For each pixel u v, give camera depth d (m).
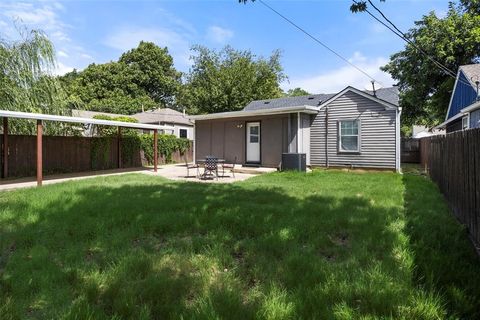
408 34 20.05
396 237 4.19
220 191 7.95
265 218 5.18
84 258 3.71
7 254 3.88
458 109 15.35
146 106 41.19
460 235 4.38
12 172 12.43
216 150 16.22
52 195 7.27
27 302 2.71
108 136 16.19
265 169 13.62
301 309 2.52
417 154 21.09
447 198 6.60
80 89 40.41
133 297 2.73
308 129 14.49
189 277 3.13
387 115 12.62
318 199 6.82
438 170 8.39
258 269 3.29
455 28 18.20
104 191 7.93
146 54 44.47
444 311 2.49
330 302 2.64
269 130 14.34
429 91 20.59
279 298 2.70
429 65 19.03
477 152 4.20
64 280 3.10
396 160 12.43
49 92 13.38
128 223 5.07
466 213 4.75
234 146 15.57
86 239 4.33
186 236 4.54
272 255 3.71
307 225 4.79
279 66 29.86
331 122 13.99
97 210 5.80
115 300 2.69
